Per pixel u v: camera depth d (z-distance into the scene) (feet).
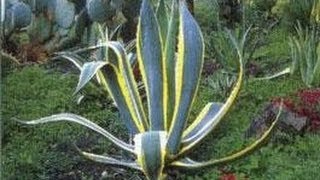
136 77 11.01
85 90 10.94
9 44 13.07
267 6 15.66
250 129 9.65
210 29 15.39
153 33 8.17
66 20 13.21
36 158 9.23
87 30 13.20
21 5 12.94
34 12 13.29
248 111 10.48
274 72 12.42
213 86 11.30
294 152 9.09
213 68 12.34
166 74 8.19
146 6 8.16
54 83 11.52
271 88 11.34
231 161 8.09
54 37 13.24
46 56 13.08
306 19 14.42
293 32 14.56
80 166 9.23
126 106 8.46
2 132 9.79
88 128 9.26
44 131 9.95
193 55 8.07
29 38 13.32
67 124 10.06
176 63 8.20
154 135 7.84
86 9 13.15
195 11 16.15
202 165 8.16
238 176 8.42
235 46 10.96
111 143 9.68
